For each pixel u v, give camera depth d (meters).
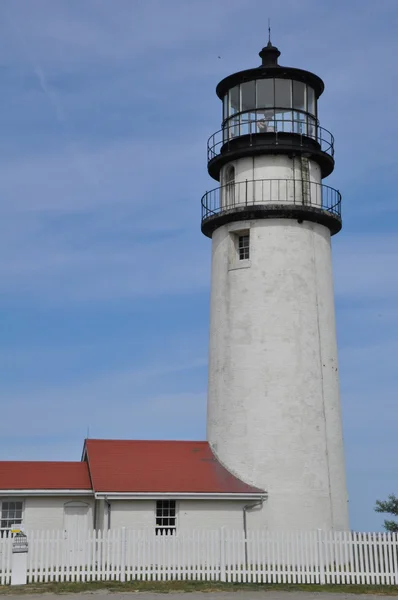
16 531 24.95
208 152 33.59
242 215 31.64
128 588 23.77
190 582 25.02
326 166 33.16
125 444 31.31
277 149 31.55
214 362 32.06
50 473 30.08
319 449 30.36
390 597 22.86
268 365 30.64
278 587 24.47
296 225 31.66
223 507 29.12
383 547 25.59
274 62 32.84
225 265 32.12
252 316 31.11
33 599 21.69
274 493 29.64
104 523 28.06
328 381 31.31
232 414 30.80
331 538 25.89
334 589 24.22
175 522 28.59
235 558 25.97
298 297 31.17
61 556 25.28
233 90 32.72
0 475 29.50
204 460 30.86
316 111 33.06
